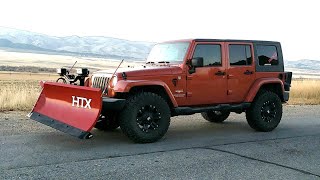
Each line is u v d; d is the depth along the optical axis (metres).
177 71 7.59
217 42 8.19
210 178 5.00
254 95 8.59
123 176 4.98
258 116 8.67
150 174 5.11
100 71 7.82
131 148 6.63
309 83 20.11
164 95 7.56
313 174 5.33
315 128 9.41
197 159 5.98
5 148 6.30
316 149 6.98
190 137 7.93
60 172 5.05
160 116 7.18
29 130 7.98
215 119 10.14
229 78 8.33
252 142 7.51
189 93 7.77
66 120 6.88
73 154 6.06
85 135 6.31
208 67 8.01
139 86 7.13
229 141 7.56
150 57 8.73
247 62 8.68
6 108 11.22
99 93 6.40
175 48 8.15
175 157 6.08
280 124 10.05
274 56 9.22
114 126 8.27
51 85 7.25
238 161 5.92
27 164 5.38
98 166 5.41
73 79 7.97
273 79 8.98
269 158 6.18
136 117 6.95
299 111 13.02
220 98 8.25
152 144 7.05
